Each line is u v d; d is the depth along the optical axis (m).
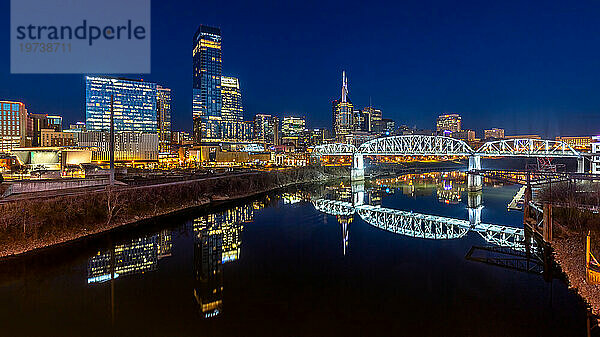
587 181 99.38
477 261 57.72
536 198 83.75
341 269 56.12
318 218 99.81
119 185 96.06
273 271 55.34
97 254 61.03
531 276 49.38
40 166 130.25
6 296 44.56
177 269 55.81
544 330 35.19
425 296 45.19
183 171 177.75
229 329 37.19
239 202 124.44
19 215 61.34
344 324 38.41
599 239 50.91
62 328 36.97
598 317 36.38
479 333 35.75
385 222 94.62
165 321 39.03
